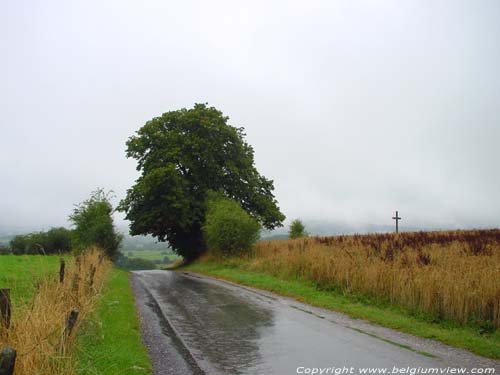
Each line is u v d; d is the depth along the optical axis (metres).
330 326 12.45
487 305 12.10
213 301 17.38
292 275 23.47
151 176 41.31
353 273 18.22
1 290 6.78
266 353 9.52
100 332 10.34
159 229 46.81
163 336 11.19
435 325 12.61
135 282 25.22
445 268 15.27
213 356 9.33
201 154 45.16
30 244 46.09
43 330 7.17
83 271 13.39
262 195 50.62
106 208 33.22
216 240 34.78
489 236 26.52
